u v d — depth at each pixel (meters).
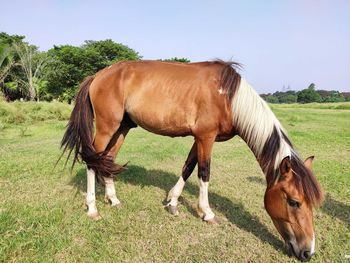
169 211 3.90
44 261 2.68
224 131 3.55
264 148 3.19
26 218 3.42
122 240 3.16
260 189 4.95
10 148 8.05
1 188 4.61
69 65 36.16
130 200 4.25
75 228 3.32
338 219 3.81
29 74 37.28
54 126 13.50
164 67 3.66
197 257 2.89
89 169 3.71
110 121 3.71
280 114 21.61
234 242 3.20
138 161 6.70
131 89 3.67
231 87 3.36
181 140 10.26
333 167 6.44
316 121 18.55
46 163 6.15
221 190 4.86
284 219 2.86
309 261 2.86
